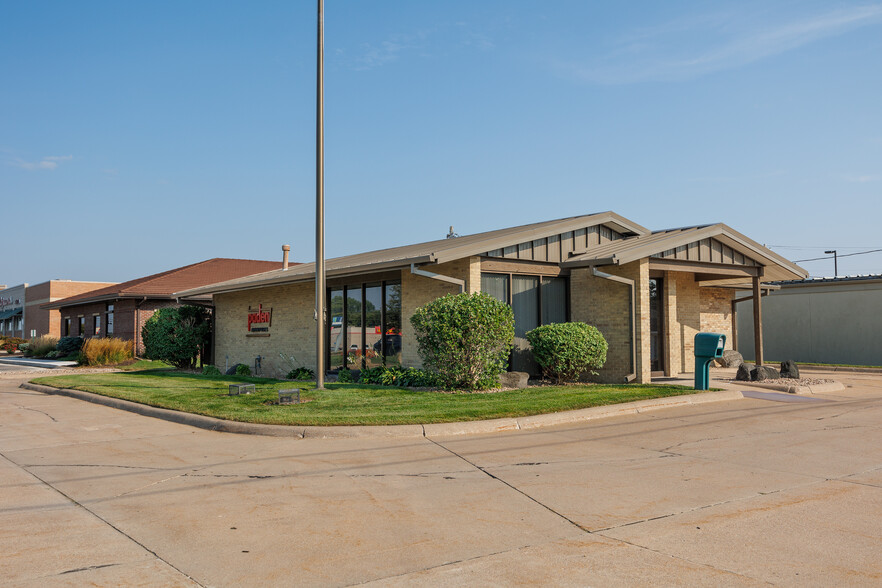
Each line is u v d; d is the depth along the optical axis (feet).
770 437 32.01
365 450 29.40
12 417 41.93
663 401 41.68
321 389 47.80
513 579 14.96
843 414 38.96
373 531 18.51
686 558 16.14
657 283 63.87
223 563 16.17
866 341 83.66
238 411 37.91
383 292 59.31
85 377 67.82
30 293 180.14
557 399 40.88
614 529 18.45
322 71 47.75
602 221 58.39
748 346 96.17
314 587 14.70
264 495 22.29
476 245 49.24
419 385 50.67
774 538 17.56
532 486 23.11
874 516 19.48
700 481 23.68
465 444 30.58
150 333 79.77
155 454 29.27
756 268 62.23
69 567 15.92
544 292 56.08
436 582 14.87
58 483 24.35
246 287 70.64
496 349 47.16
